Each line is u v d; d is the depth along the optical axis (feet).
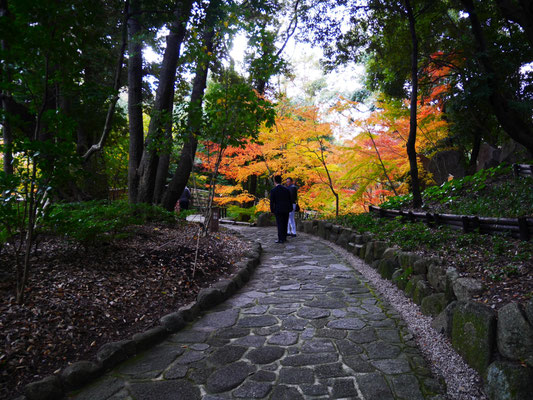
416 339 11.18
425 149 42.52
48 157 10.81
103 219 19.27
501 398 7.23
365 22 36.01
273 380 8.86
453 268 12.26
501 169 30.48
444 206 26.89
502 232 14.71
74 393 8.34
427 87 37.52
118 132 45.44
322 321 12.90
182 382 8.80
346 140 36.83
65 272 13.58
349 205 45.52
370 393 8.20
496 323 8.48
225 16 20.30
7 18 9.00
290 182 32.40
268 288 17.53
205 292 14.75
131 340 10.49
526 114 29.55
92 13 12.57
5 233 11.80
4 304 10.49
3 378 8.09
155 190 32.07
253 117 19.54
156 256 17.80
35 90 11.58
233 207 56.03
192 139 22.85
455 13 42.47
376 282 17.99
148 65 39.06
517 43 31.24
